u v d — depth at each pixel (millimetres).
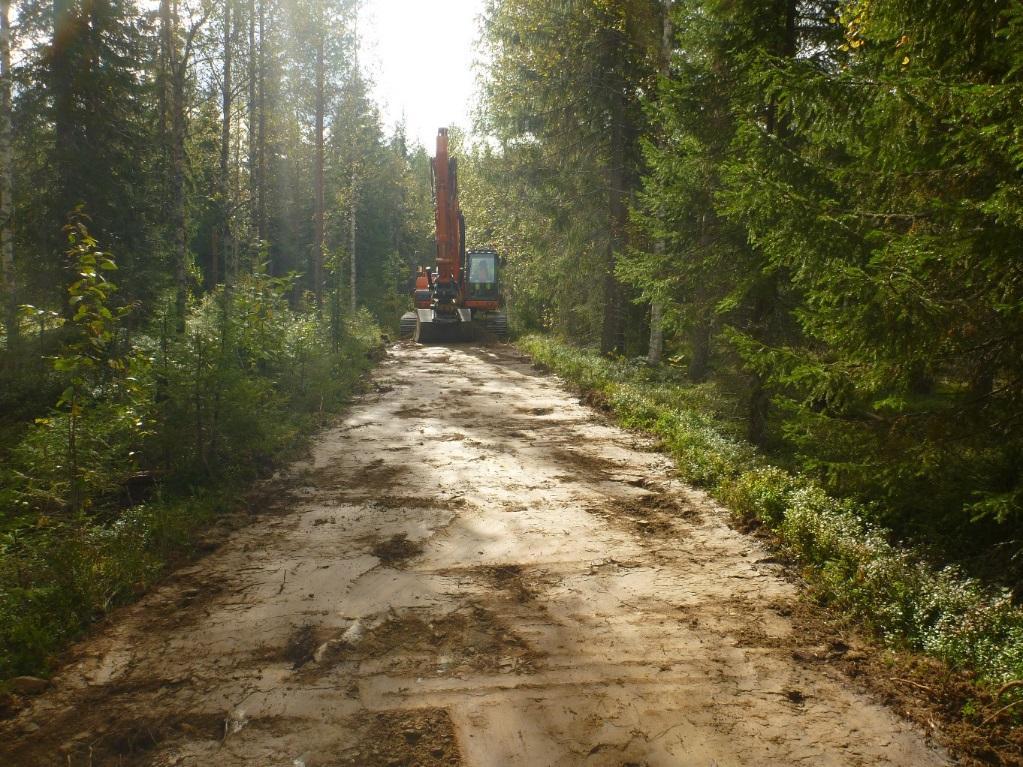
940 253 4707
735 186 6309
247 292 12320
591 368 17156
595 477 8516
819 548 5723
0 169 16359
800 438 6676
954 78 4770
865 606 4848
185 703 3768
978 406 5184
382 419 12117
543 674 4078
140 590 5227
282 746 3402
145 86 18516
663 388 14594
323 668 4133
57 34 16938
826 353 7520
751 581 5473
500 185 22016
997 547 5441
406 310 45781
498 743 3424
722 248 9375
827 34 8750
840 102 5348
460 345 26891
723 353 10539
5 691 3795
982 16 4938
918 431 5500
